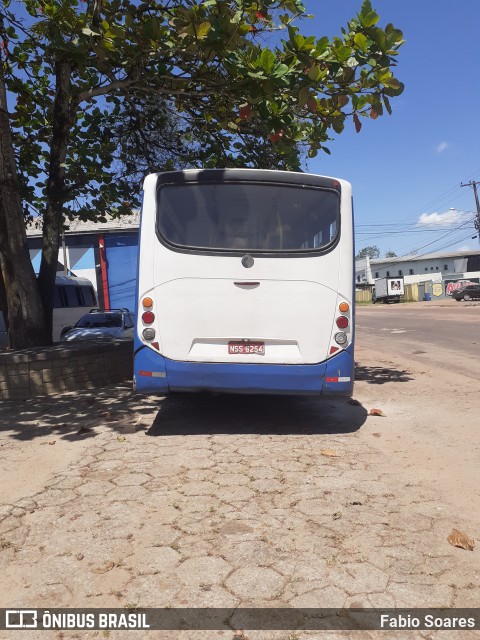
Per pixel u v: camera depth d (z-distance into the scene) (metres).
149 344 5.52
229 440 5.52
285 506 3.79
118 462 4.79
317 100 7.09
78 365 8.22
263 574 2.89
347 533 3.37
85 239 26.19
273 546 3.20
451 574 2.89
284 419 6.47
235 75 6.76
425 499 3.92
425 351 13.91
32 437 5.63
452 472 4.51
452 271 83.12
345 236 5.65
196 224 5.57
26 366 7.68
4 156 8.40
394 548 3.18
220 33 6.18
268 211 5.61
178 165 10.94
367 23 6.32
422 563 3.01
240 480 4.31
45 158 10.60
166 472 4.52
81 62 7.00
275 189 5.65
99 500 3.93
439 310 37.28
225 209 5.61
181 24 6.24
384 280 63.06
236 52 6.43
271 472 4.50
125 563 3.04
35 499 3.97
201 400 7.57
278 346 5.54
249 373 5.47
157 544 3.25
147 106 10.28
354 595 2.70
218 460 4.83
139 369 5.55
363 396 7.95
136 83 8.23
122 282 26.20
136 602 2.67
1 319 15.55
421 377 9.73
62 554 3.15
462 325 21.81
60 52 6.93
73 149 10.20
